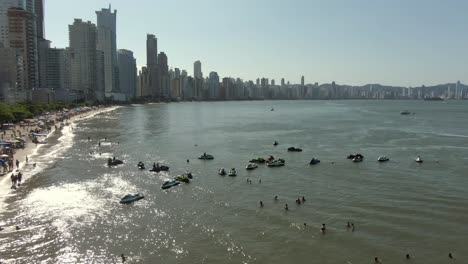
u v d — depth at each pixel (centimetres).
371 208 7312
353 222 6644
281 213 7100
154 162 11662
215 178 9719
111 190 8631
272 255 5538
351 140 15925
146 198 8056
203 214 7106
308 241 5953
